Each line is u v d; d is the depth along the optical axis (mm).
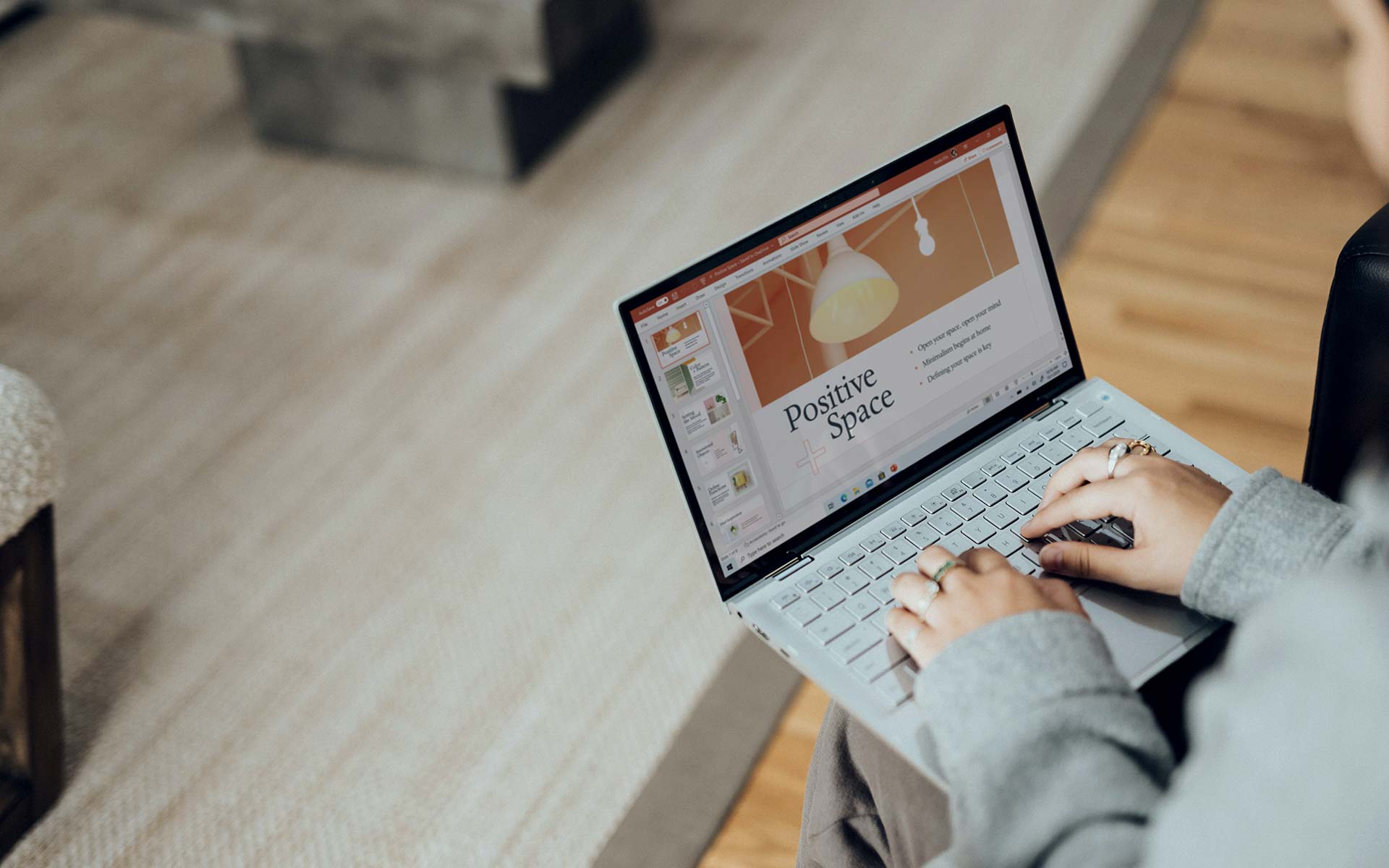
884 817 732
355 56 2146
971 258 856
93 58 2639
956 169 846
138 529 1595
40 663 1176
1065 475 764
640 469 1642
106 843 1229
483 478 1645
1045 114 2203
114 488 1657
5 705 1180
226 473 1672
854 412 828
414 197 2197
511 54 1942
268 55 2217
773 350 799
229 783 1286
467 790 1266
